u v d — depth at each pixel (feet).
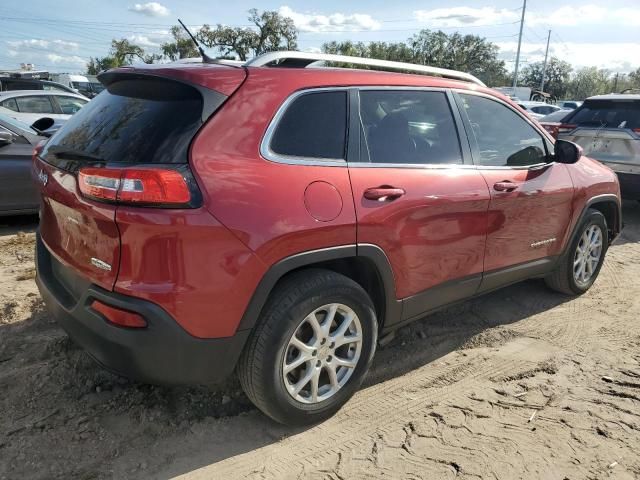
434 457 8.41
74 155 8.20
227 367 8.02
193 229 7.22
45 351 10.85
